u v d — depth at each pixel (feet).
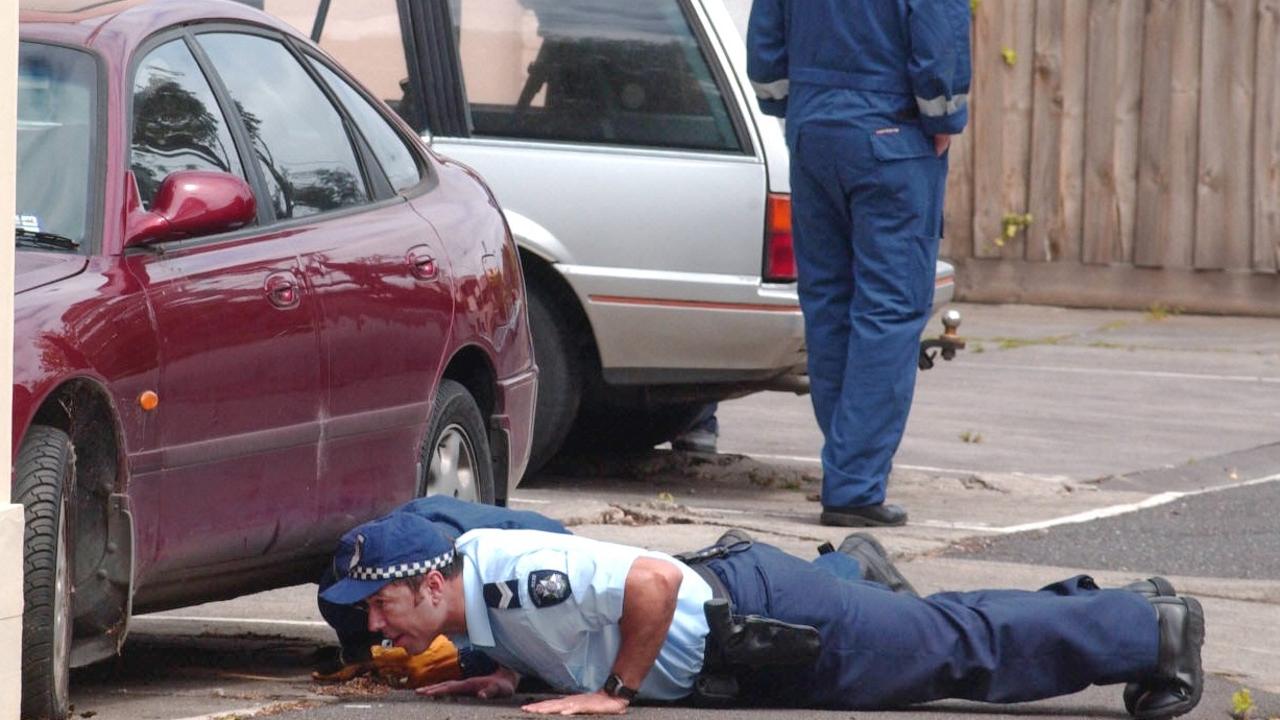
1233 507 107.24
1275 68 196.95
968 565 88.74
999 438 131.13
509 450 76.43
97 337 54.13
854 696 60.03
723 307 103.71
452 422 71.61
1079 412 142.61
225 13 66.85
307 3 107.14
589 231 103.60
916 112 95.09
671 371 104.88
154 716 56.39
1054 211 205.87
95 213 57.47
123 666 65.82
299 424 62.08
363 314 65.36
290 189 65.87
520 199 103.71
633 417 117.80
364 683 61.87
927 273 96.94
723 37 104.53
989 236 208.44
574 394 105.50
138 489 55.72
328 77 71.72
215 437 58.65
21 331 52.21
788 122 97.66
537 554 56.90
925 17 91.91
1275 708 64.34
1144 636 59.98
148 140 60.75
